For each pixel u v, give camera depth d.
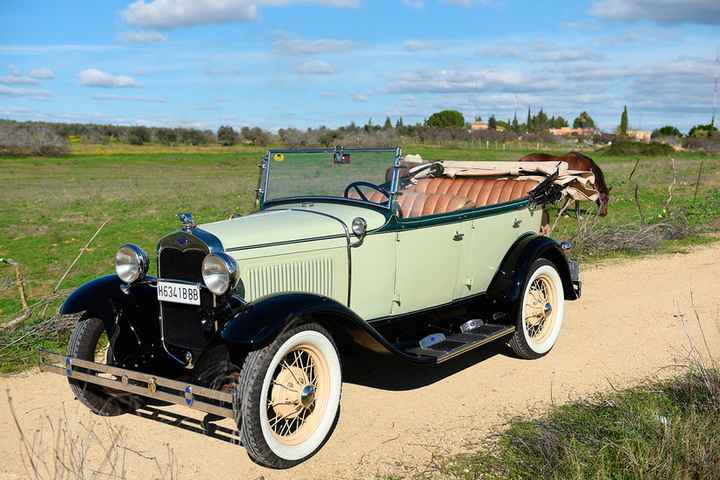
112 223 16.58
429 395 5.12
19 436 4.34
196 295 4.12
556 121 119.69
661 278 9.06
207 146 74.69
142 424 4.58
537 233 6.43
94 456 4.07
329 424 4.19
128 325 4.62
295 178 5.41
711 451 3.52
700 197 19.47
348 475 3.86
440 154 44.72
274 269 4.29
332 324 4.35
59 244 13.30
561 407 4.70
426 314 5.34
